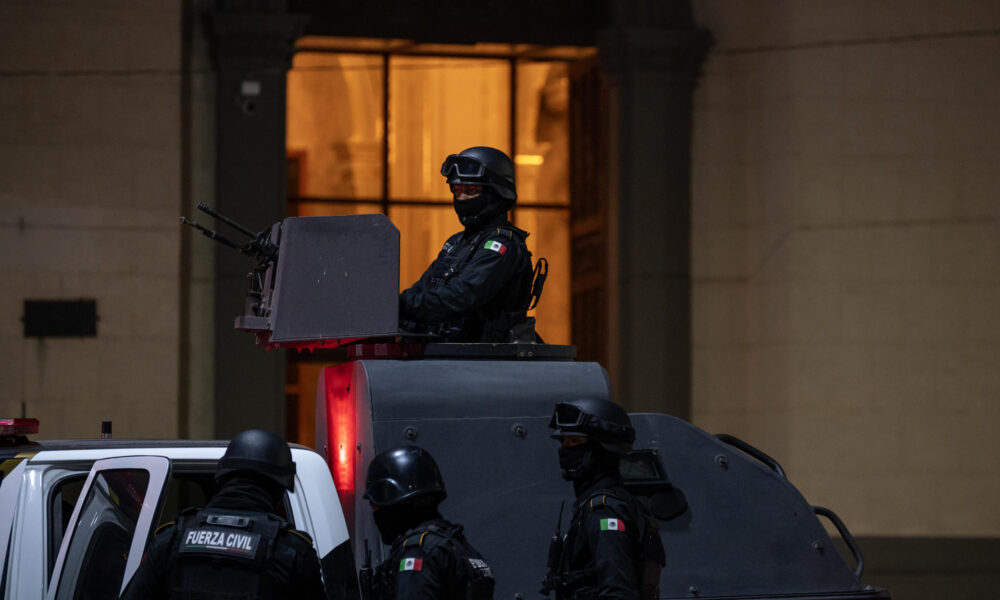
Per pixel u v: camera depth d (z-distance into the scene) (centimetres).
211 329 4528
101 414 4372
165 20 4481
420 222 5106
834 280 4578
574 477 1477
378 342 1702
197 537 1264
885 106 4625
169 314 4425
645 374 4716
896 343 4588
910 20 4634
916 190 4622
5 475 1427
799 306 4566
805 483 4525
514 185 1822
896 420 4566
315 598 1291
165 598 1274
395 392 1599
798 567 1714
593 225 5119
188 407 4491
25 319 4356
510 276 1755
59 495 1438
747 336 4816
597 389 1684
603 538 1408
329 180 5028
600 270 5053
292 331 1655
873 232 4597
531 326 1819
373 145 5069
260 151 4550
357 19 4866
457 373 1644
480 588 1327
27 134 4394
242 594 1242
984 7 4659
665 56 4756
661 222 4750
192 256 4531
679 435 1756
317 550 1441
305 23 4594
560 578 1444
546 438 1631
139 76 4459
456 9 4944
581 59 5206
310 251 1667
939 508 4556
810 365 4553
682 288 4750
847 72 4612
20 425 1581
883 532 4528
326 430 1888
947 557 4519
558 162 5197
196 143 4572
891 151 4619
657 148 4756
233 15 4512
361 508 1611
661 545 1466
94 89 4438
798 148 4591
